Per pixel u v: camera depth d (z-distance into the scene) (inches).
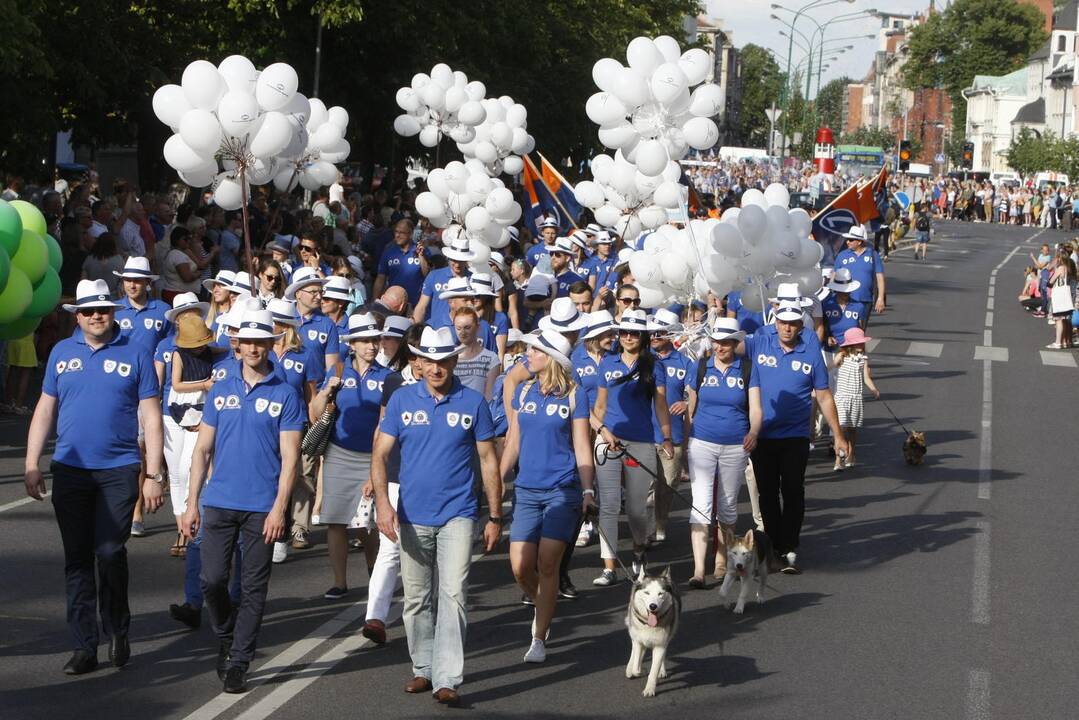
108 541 310.3
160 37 994.7
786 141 3489.2
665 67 579.8
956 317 1316.4
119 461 312.3
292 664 321.4
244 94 458.6
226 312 448.8
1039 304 1398.9
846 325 669.3
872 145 4448.8
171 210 845.8
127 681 304.3
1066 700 315.6
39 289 447.5
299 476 426.9
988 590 412.8
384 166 1467.8
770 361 425.4
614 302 575.5
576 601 387.2
